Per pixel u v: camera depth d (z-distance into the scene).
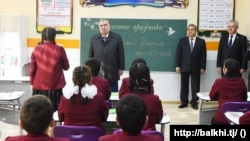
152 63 7.18
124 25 7.10
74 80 2.67
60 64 4.05
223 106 3.34
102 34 5.13
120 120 1.81
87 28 7.11
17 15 6.79
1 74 6.87
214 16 7.02
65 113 2.68
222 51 6.52
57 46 4.02
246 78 6.73
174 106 6.96
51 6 7.07
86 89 2.63
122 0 7.07
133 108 1.79
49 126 1.78
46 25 7.10
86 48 7.14
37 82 4.01
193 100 6.80
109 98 3.57
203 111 4.70
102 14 7.10
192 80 6.80
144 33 7.11
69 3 7.07
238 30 7.07
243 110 3.31
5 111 4.28
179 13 7.07
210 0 6.99
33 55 4.02
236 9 7.02
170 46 7.13
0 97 3.98
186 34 7.09
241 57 6.43
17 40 6.88
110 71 5.10
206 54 6.90
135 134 1.82
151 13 7.08
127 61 7.14
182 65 6.82
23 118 1.70
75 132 2.50
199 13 7.02
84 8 7.10
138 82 2.75
